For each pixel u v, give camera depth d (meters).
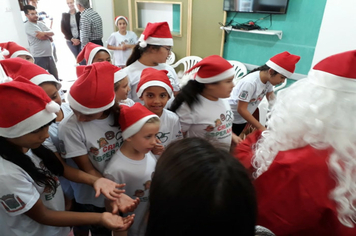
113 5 4.42
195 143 0.44
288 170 0.55
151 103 1.10
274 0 2.64
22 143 0.72
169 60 3.84
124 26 3.45
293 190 0.54
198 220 0.36
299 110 0.60
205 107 1.21
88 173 0.98
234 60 3.29
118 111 1.02
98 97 0.87
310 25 2.55
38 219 0.80
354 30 2.11
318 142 0.57
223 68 1.13
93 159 1.01
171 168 0.40
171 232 0.38
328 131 0.55
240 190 0.38
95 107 0.88
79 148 0.96
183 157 0.40
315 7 2.46
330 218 0.52
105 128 1.01
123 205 0.84
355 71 0.55
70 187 1.20
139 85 1.15
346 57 0.56
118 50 3.46
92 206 1.12
